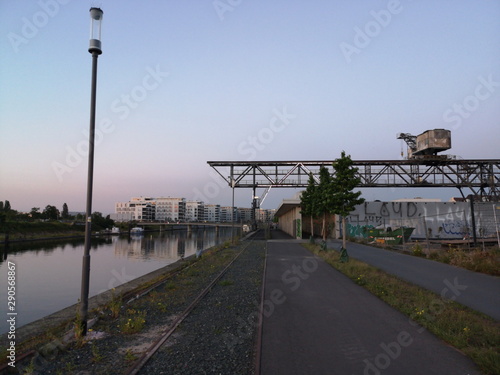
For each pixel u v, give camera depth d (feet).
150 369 17.85
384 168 155.84
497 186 144.46
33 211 343.87
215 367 17.97
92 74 25.49
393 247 93.40
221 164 161.48
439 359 18.28
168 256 138.92
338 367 17.40
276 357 18.75
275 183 160.45
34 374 17.81
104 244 209.77
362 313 27.73
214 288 40.52
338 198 62.59
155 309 31.17
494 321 24.34
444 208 146.30
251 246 110.42
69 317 32.17
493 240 86.84
